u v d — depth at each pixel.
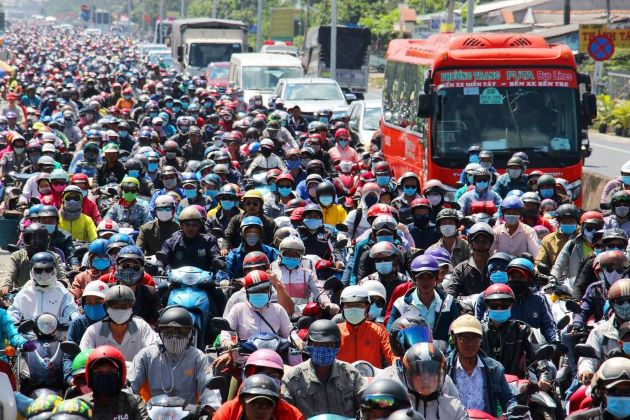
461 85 51.53
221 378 19.67
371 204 37.31
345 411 19.55
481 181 40.44
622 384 17.09
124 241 29.00
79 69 194.88
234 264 30.77
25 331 23.42
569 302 25.97
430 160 51.44
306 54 146.75
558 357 26.64
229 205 36.69
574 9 176.00
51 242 32.75
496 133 51.41
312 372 19.59
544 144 51.28
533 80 51.59
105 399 17.70
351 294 22.80
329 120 80.12
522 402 20.20
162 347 20.75
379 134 69.06
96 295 23.84
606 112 119.44
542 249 33.06
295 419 17.42
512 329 22.83
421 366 17.62
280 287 26.88
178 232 31.70
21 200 43.34
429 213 35.41
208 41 151.00
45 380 24.03
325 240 34.44
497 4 187.38
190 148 59.81
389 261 27.55
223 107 82.50
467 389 20.12
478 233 28.11
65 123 69.75
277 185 40.28
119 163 46.34
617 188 41.47
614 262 27.28
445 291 26.45
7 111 81.44
